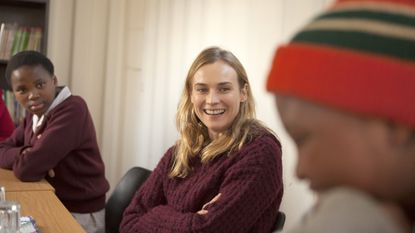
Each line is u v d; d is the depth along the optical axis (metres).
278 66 0.33
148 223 1.68
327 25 0.31
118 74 3.72
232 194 1.52
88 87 3.73
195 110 1.73
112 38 3.69
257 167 1.54
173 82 3.20
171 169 1.80
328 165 0.31
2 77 3.48
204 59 1.69
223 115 1.65
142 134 3.54
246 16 2.50
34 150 2.18
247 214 1.52
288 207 2.15
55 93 2.39
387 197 0.31
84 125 2.35
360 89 0.29
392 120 0.29
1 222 1.28
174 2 3.20
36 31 3.49
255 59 2.40
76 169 2.33
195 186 1.67
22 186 2.06
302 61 0.31
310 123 0.31
